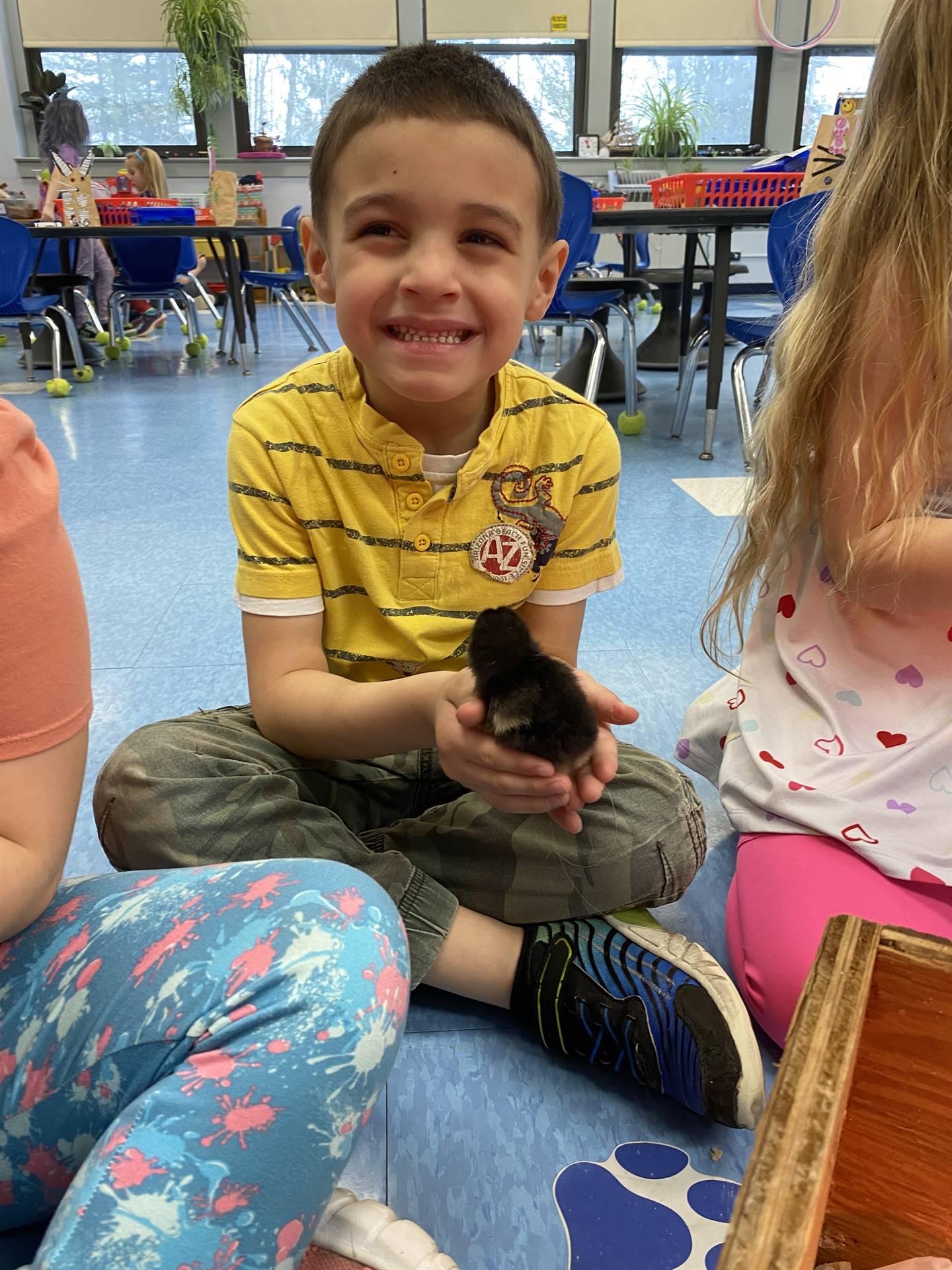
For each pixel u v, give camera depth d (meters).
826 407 0.92
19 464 0.59
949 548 0.85
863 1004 0.45
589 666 1.55
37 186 7.50
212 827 0.82
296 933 0.58
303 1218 0.53
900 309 0.84
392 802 1.00
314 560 0.89
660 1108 0.78
